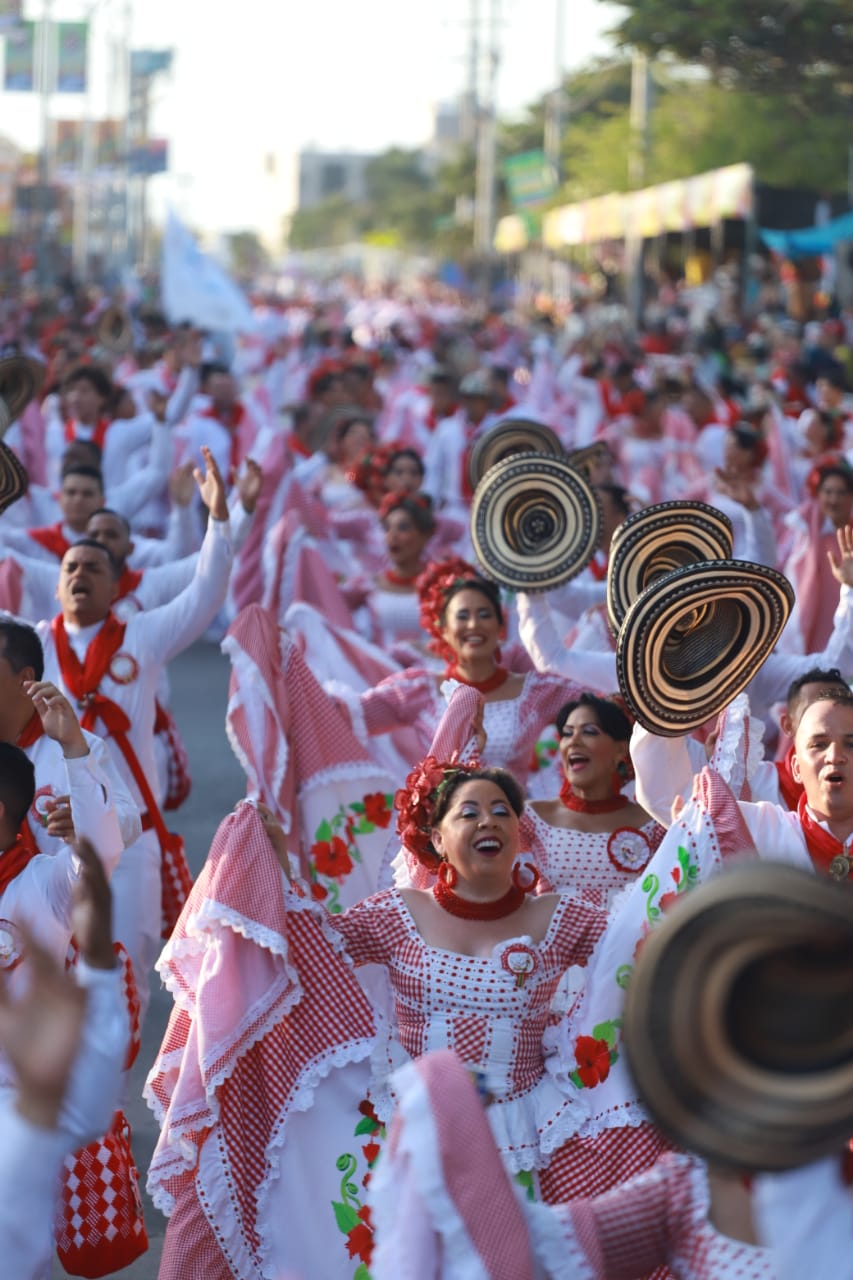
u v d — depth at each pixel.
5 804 4.47
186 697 13.15
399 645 7.85
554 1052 4.57
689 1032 2.70
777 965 2.67
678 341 28.25
